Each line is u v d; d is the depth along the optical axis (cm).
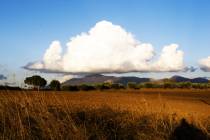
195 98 3550
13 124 645
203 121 930
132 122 825
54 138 630
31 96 849
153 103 1098
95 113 873
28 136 616
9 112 707
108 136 702
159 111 931
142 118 885
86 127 726
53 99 875
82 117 820
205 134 793
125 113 923
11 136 610
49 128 645
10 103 789
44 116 717
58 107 837
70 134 647
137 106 1005
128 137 727
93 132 701
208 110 1500
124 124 786
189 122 876
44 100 838
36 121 692
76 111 870
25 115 713
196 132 798
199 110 1456
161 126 817
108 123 797
